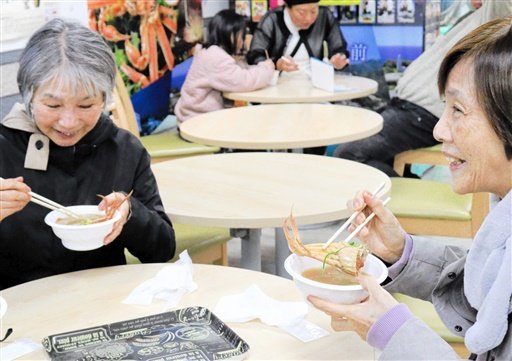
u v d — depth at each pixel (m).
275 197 2.30
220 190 2.40
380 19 4.93
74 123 1.71
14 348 1.38
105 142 1.97
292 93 4.29
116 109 3.09
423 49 4.79
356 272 1.29
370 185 2.42
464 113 1.14
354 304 1.28
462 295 1.47
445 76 1.19
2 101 3.31
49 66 1.64
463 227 2.99
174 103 5.23
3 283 1.91
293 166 2.70
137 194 2.01
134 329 1.44
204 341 1.40
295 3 4.81
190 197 2.32
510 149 1.12
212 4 5.54
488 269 1.15
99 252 1.94
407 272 1.58
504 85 1.08
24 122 1.83
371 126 3.34
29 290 1.65
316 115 3.63
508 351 1.11
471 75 1.12
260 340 1.41
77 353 1.36
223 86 4.42
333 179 2.51
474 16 4.55
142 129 4.94
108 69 1.71
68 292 1.64
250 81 4.41
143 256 1.99
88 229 1.60
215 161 2.80
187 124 3.45
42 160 1.86
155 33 4.93
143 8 4.76
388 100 5.05
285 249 2.76
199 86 4.51
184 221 2.15
